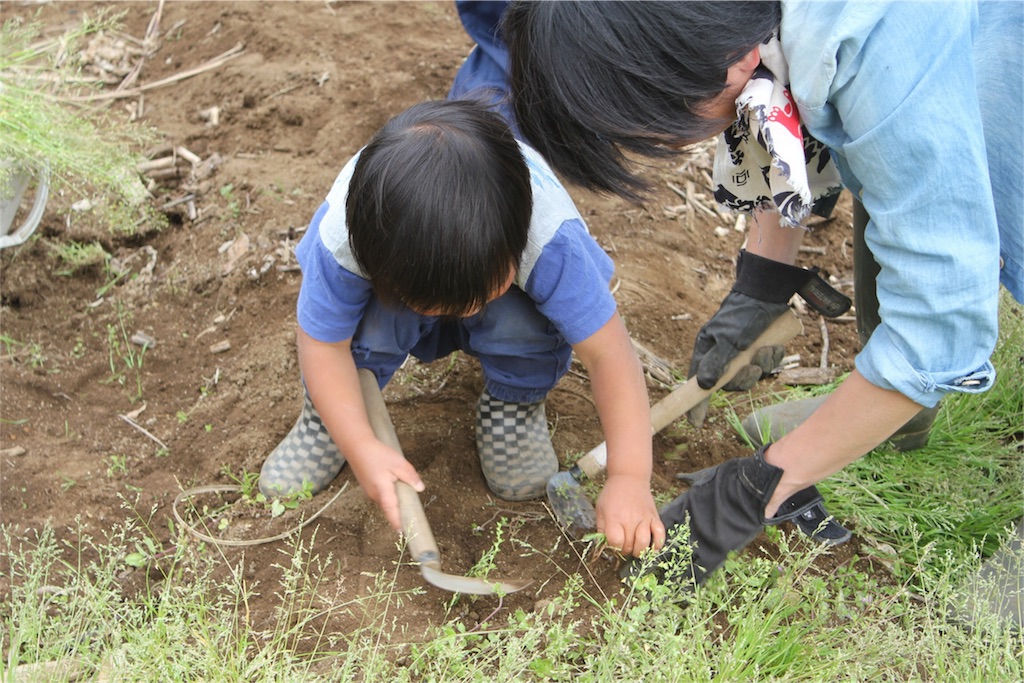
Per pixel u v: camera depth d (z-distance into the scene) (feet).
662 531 5.74
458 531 6.77
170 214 9.84
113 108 11.18
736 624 5.97
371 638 5.82
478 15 8.55
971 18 4.53
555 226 5.59
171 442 7.62
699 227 10.26
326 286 5.76
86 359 8.39
